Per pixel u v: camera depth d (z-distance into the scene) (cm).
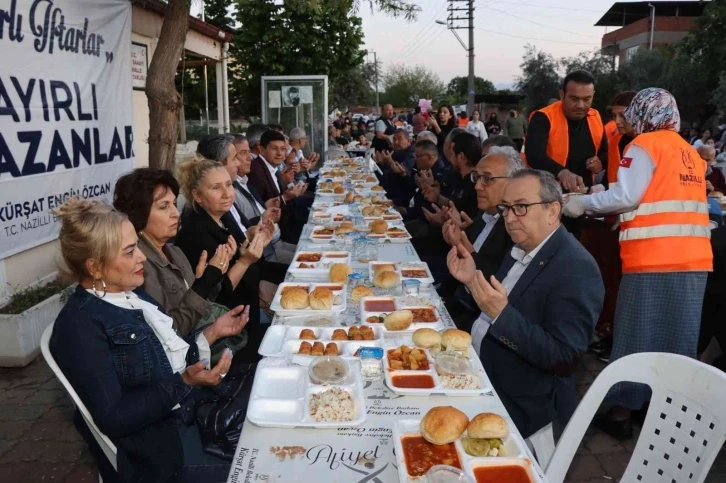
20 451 304
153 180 246
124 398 174
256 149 668
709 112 2405
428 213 472
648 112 297
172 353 201
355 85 3859
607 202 297
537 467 150
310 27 1501
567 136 416
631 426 329
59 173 498
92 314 175
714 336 360
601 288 222
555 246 232
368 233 432
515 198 231
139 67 752
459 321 323
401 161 805
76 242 173
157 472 190
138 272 186
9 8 424
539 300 228
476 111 1644
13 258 446
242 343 296
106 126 588
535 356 213
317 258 360
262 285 389
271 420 171
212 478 223
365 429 170
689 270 288
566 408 234
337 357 203
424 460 153
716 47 2408
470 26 2698
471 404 185
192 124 1529
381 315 252
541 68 2773
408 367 204
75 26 520
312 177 904
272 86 1178
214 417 234
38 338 409
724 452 311
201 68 1563
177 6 497
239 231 382
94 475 286
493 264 312
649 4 3484
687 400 177
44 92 473
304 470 151
